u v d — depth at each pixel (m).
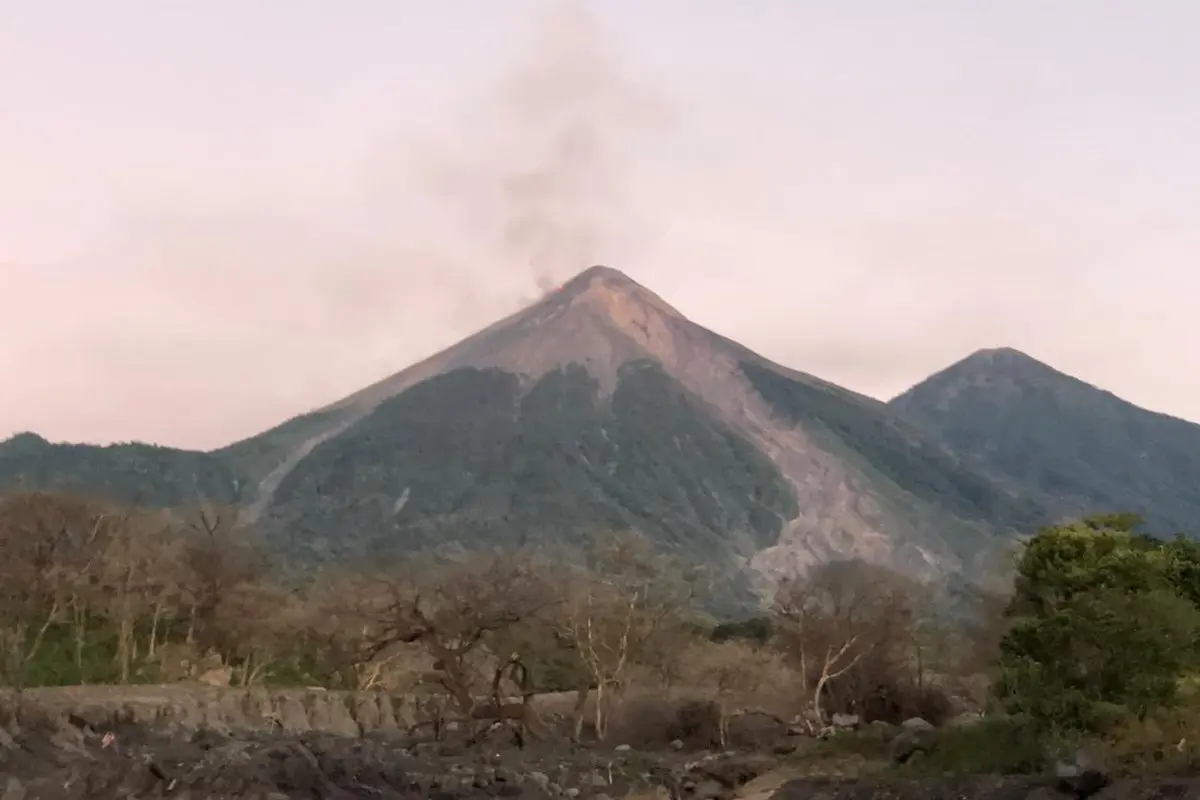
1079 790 29.31
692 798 47.91
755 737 73.56
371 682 83.12
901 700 84.94
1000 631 56.56
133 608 86.81
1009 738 38.72
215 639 93.19
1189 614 37.97
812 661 88.06
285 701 68.62
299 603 97.88
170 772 34.34
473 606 71.62
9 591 77.62
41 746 41.38
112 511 95.81
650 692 83.50
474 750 58.12
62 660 76.50
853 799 37.00
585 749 63.00
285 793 33.41
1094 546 44.38
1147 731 32.97
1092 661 37.28
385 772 38.84
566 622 81.12
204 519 105.12
